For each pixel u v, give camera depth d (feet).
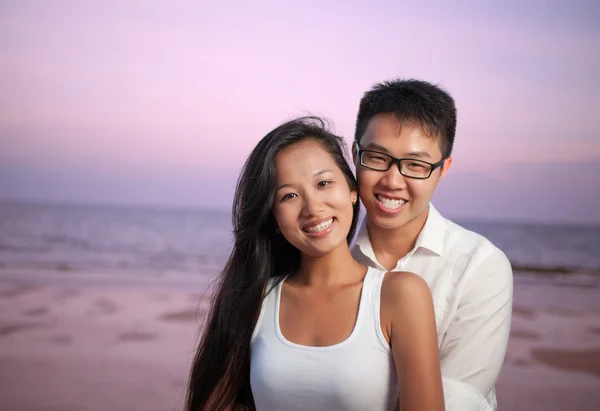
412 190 7.00
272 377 6.22
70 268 49.98
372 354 6.06
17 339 26.03
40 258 56.85
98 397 19.24
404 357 5.99
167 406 18.45
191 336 26.58
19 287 39.04
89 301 34.60
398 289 6.14
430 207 7.82
